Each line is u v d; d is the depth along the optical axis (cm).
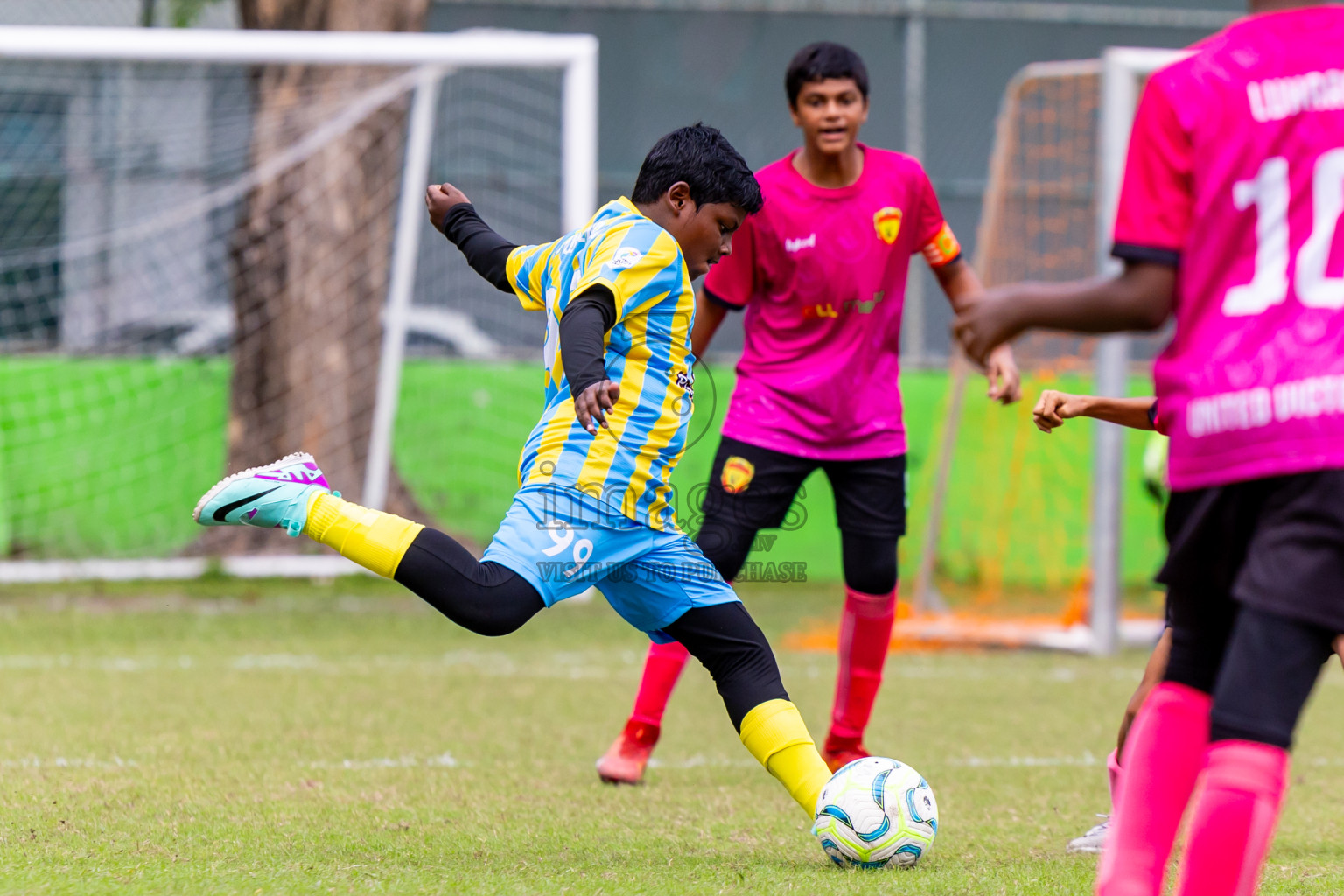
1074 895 955
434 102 3744
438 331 4100
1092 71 2984
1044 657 2808
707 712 2066
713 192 1079
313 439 3681
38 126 3778
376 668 2450
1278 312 730
